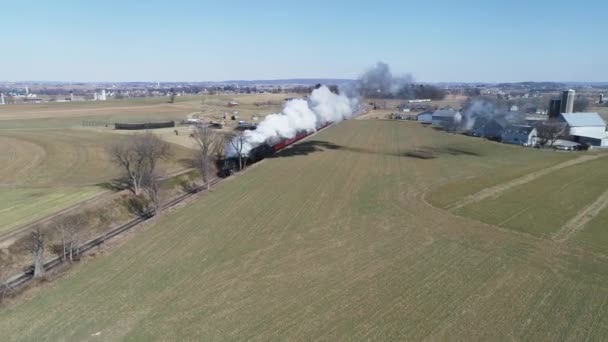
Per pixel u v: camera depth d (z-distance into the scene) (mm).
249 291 27094
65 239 35156
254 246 34594
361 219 41344
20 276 30406
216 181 59062
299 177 58875
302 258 32188
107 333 22672
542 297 26391
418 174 61469
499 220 41250
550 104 122562
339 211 43844
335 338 22109
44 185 50594
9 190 48188
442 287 27625
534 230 38469
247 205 45969
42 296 26719
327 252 33344
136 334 22578
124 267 30781
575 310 24859
